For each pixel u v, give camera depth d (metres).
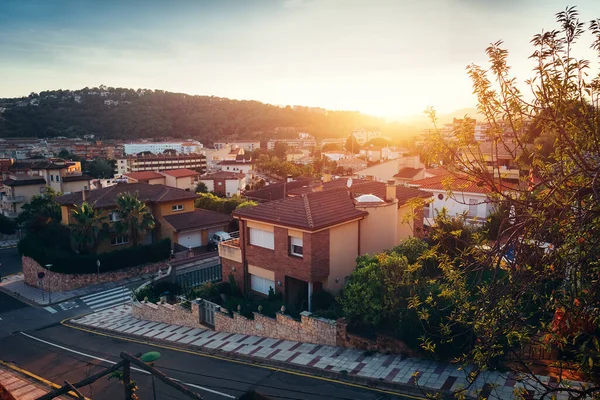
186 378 19.19
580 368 6.77
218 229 50.66
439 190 37.72
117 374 9.56
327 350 19.50
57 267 40.31
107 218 44.84
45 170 73.94
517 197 8.36
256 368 19.31
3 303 38.12
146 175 80.12
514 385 13.40
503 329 7.67
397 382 15.62
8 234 68.88
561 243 6.86
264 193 54.75
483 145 25.00
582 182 6.91
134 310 32.16
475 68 7.72
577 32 6.82
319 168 136.62
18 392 19.92
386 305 18.22
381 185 33.09
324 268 24.27
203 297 28.05
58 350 26.03
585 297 6.58
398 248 22.72
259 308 23.38
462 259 8.52
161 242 44.56
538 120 7.43
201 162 149.62
